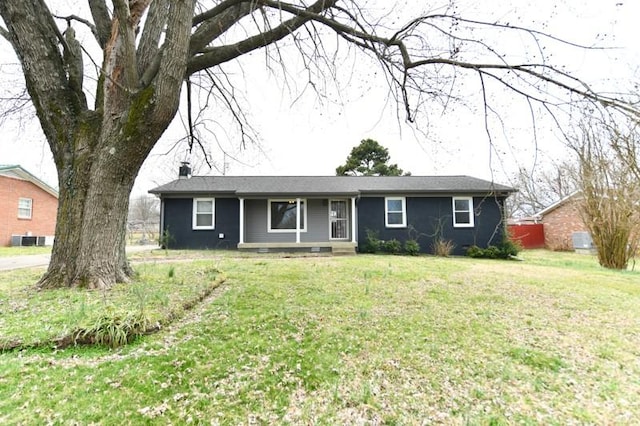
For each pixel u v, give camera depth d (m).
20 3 4.14
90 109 4.81
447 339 3.13
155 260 8.21
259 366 2.50
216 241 12.35
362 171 24.38
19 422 1.76
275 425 1.87
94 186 4.36
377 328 3.38
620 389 2.32
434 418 1.97
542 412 2.04
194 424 1.84
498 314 3.97
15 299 3.65
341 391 2.22
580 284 5.98
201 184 13.06
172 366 2.41
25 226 15.55
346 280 5.84
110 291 4.05
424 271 7.12
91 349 2.59
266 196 11.83
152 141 4.39
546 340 3.18
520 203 20.78
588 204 9.46
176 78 4.14
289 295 4.61
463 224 12.69
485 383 2.37
